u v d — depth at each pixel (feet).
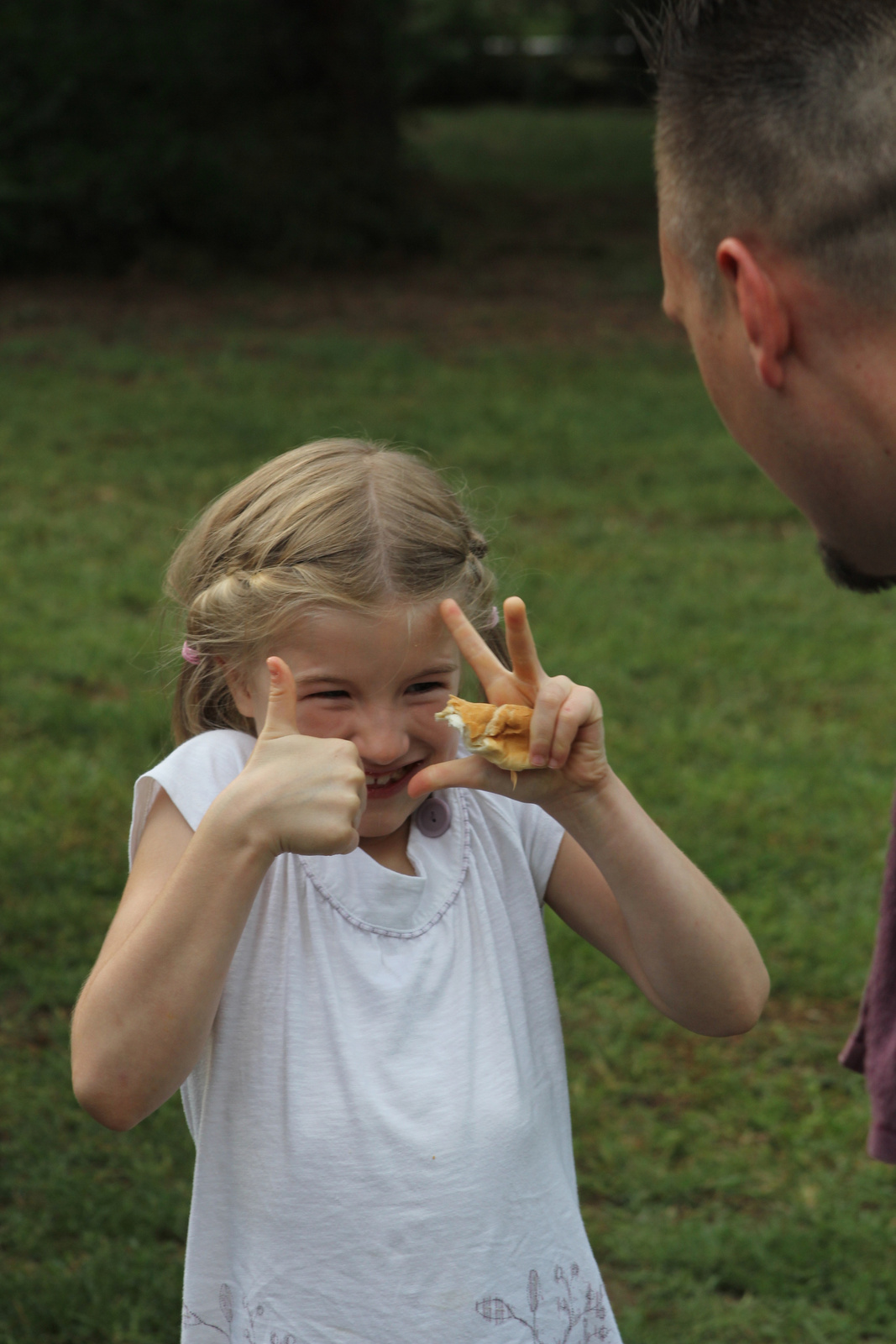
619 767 17.22
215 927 4.72
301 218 54.29
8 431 32.65
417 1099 5.12
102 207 50.42
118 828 15.47
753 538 27.27
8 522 26.40
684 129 4.36
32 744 17.30
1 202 50.16
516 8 140.77
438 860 5.49
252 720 5.85
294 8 57.06
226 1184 5.15
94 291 49.55
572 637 21.52
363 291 51.47
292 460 5.62
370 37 57.88
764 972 5.57
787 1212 10.53
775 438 4.48
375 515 5.16
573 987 13.20
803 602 23.66
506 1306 5.18
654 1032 12.60
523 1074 5.39
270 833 4.69
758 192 4.14
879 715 19.35
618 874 5.14
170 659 6.18
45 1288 9.41
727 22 4.27
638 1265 10.05
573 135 104.63
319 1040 5.14
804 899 14.73
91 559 24.62
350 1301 5.02
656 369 41.04
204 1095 5.23
